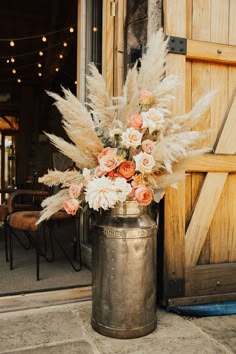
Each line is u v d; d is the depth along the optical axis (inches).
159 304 89.6
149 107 74.2
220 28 94.3
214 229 94.3
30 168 361.4
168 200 87.5
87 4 119.8
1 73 347.9
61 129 340.5
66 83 339.6
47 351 65.5
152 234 74.3
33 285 100.2
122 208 72.0
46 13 245.0
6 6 236.1
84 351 65.8
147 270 72.9
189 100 91.7
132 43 95.5
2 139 386.0
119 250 71.1
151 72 73.3
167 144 68.3
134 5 95.2
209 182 91.9
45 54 308.0
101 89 73.2
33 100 367.2
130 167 71.1
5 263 126.5
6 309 83.0
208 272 91.5
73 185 72.5
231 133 94.3
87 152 74.5
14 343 68.1
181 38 88.6
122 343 69.2
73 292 94.1
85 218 123.6
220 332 74.9
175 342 69.9
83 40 120.0
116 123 74.0
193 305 87.7
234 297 92.4
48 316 80.4
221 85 95.0
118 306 71.0
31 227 107.0
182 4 89.1
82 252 125.0
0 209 140.7
